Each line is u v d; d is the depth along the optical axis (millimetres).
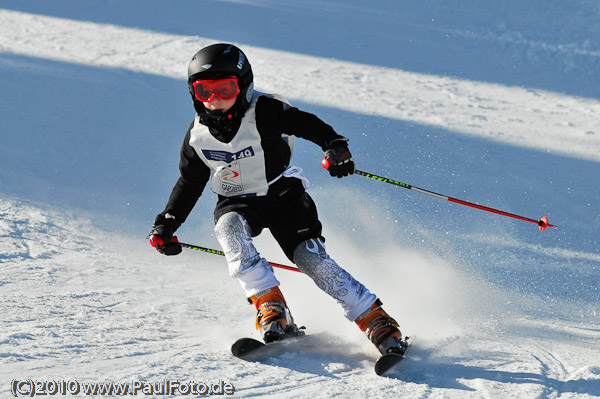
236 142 10500
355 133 30891
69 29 46875
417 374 9727
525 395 8906
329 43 46750
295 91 36438
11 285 12992
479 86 40406
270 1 56188
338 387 8969
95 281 14016
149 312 12078
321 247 10938
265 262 10820
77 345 9781
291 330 10703
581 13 56438
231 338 10961
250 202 11000
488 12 55812
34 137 27797
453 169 27734
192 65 10141
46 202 20766
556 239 21969
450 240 20531
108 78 37000
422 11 55438
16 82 35031
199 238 19766
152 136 29766
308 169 26453
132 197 22516
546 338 12367
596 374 9852
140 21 49656
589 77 43188
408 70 42438
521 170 28344
